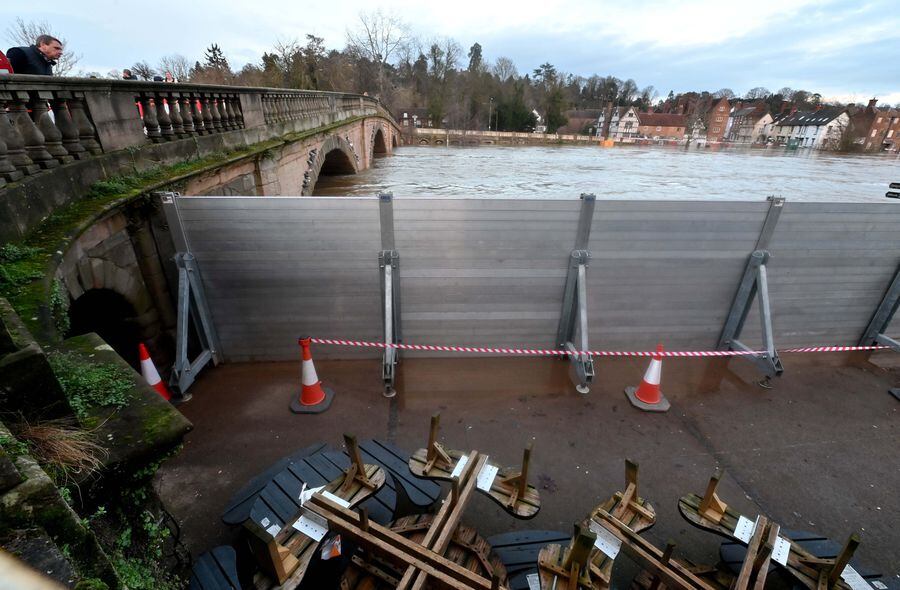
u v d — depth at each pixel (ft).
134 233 16.65
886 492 13.03
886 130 266.77
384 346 17.40
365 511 7.70
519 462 13.85
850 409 16.57
